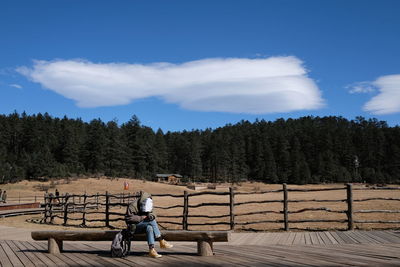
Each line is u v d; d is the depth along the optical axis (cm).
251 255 780
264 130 18725
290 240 1034
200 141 15425
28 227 1720
